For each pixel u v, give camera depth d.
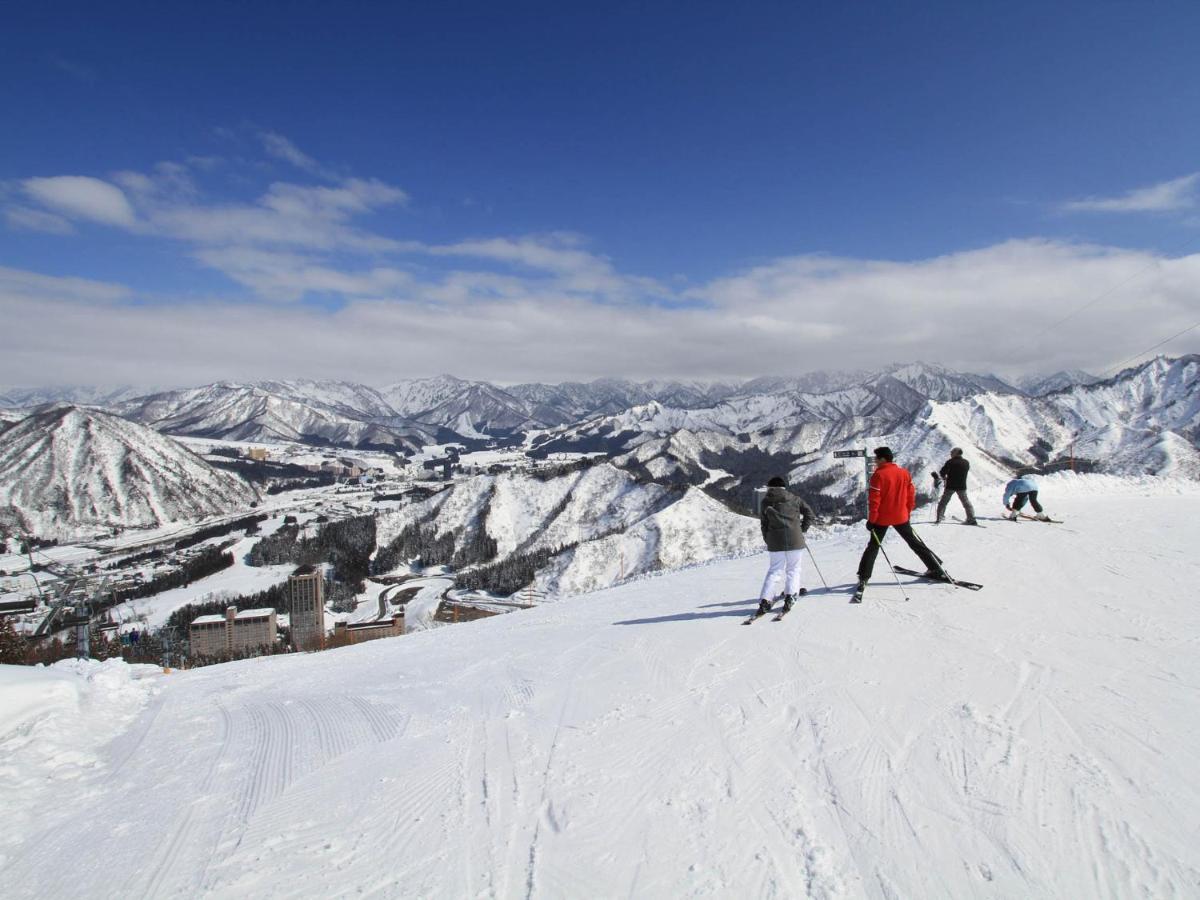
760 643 8.48
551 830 4.80
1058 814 4.31
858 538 17.25
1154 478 25.03
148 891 4.52
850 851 4.20
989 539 13.52
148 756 7.55
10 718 8.16
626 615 12.39
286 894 4.34
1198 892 3.50
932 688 6.43
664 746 5.93
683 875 4.14
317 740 7.52
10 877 4.90
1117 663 6.59
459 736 6.95
